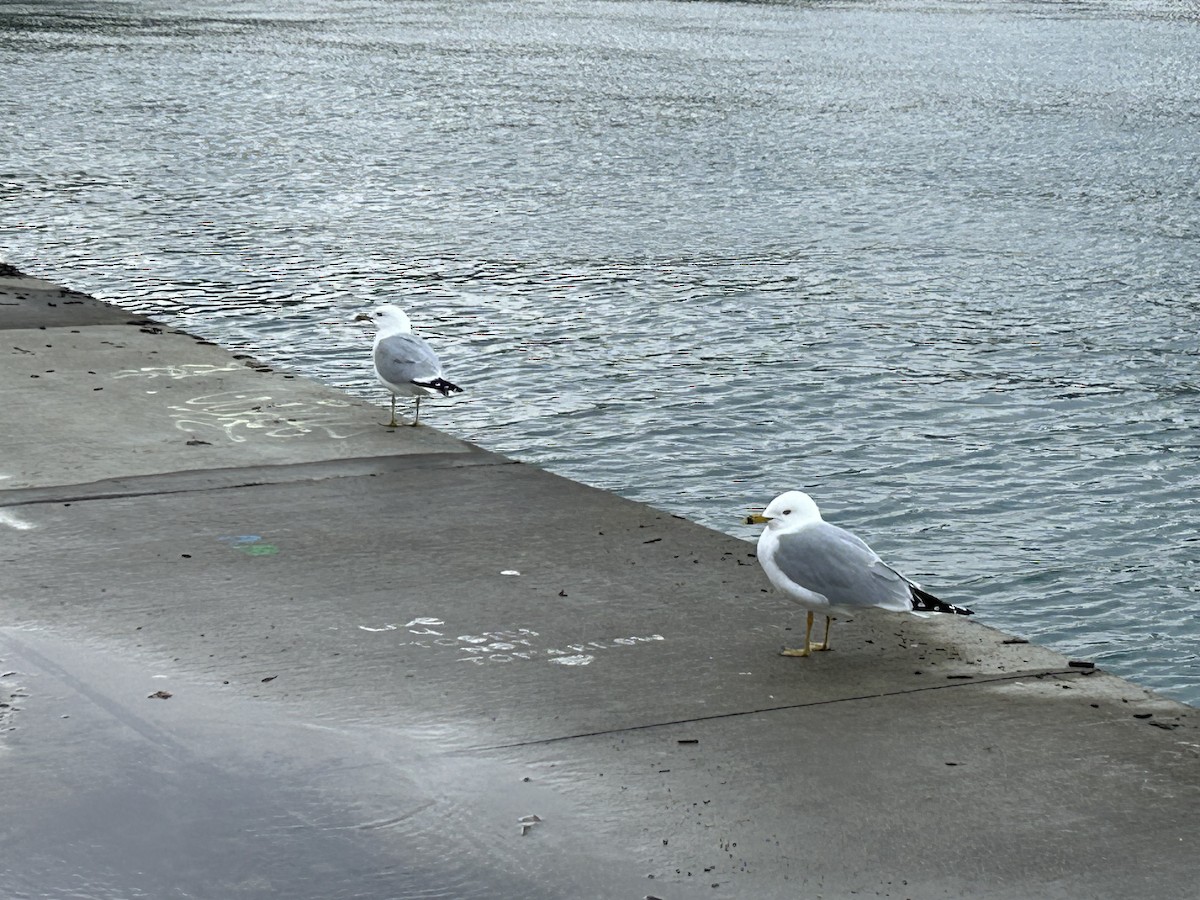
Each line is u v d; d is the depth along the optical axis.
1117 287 25.67
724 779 7.28
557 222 30.16
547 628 9.04
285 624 8.94
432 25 81.94
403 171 35.91
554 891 6.32
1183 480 15.60
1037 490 15.22
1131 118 50.91
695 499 14.66
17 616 8.89
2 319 16.89
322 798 6.97
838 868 6.54
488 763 7.36
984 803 7.12
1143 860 6.66
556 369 19.11
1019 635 11.77
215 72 56.34
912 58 70.00
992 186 36.94
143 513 10.84
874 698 8.23
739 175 37.22
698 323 21.92
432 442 13.09
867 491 15.05
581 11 94.81
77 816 6.73
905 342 21.20
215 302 22.22
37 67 55.44
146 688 8.01
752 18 91.88
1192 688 10.88
